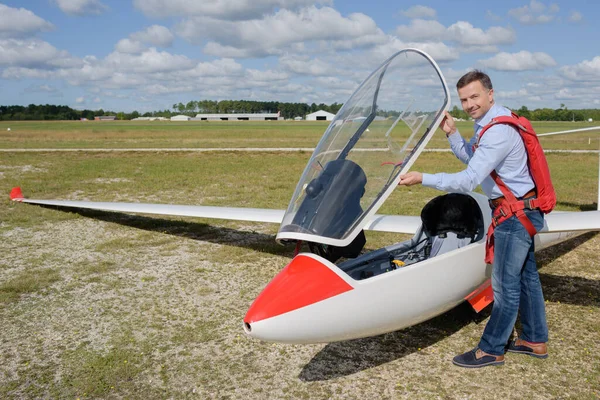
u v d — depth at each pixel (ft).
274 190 36.42
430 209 12.72
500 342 10.95
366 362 11.55
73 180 41.73
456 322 13.66
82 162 56.13
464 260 11.02
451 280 10.82
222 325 13.64
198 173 47.06
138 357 11.85
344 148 10.70
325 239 9.44
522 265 10.50
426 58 10.82
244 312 14.51
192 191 36.35
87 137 120.67
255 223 26.43
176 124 273.13
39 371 11.22
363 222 9.82
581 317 13.91
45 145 85.66
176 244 22.08
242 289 16.40
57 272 18.13
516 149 9.87
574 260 19.19
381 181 10.17
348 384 10.59
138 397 10.17
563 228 13.23
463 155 11.51
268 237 23.36
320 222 9.65
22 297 15.74
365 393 10.22
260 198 32.96
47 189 36.86
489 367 11.20
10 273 17.95
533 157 9.93
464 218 12.28
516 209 10.14
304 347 12.33
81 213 28.60
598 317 13.89
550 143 102.01
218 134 138.62
